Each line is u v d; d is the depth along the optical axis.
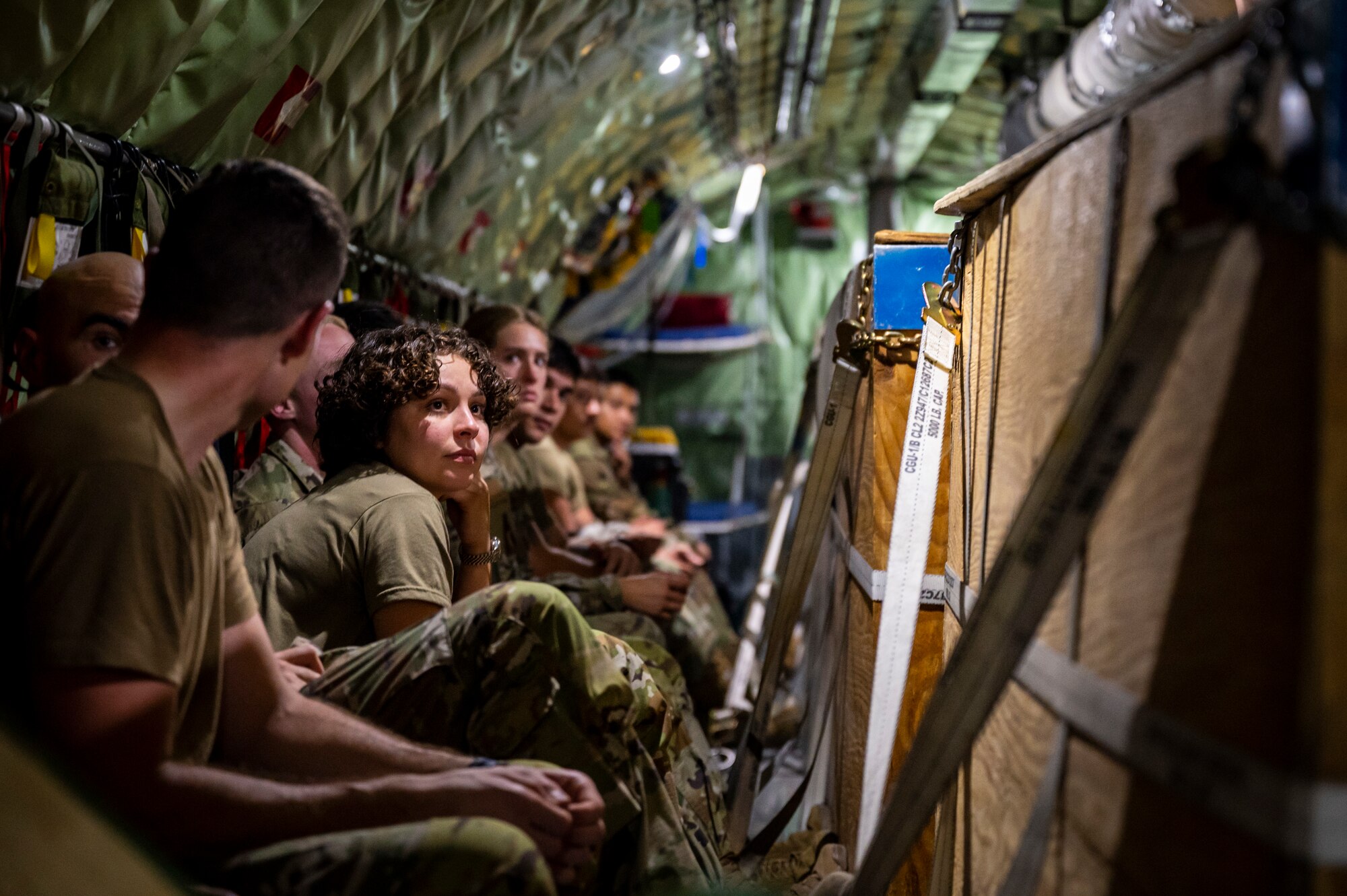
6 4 1.53
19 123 1.62
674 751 1.88
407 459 1.92
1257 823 0.60
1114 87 3.64
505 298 5.16
